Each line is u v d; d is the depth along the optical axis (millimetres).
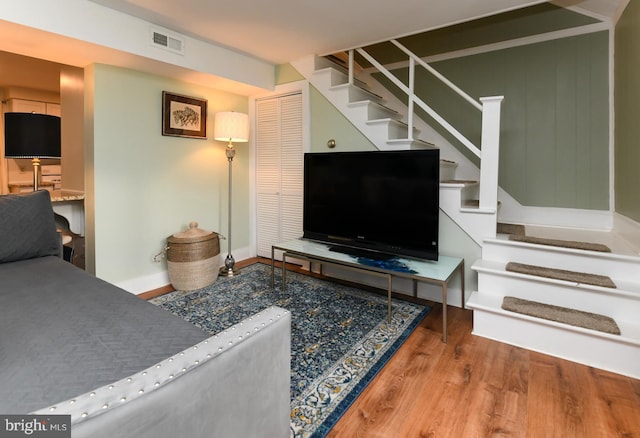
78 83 2924
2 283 1513
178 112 3148
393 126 3049
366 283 3160
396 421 1428
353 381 1692
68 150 3145
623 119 2428
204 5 2271
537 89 3045
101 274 2709
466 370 1798
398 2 2238
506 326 2082
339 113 3182
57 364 899
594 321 1857
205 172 3486
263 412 903
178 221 3258
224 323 2330
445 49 3432
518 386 1663
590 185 2885
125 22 2367
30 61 3686
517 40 3082
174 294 2875
